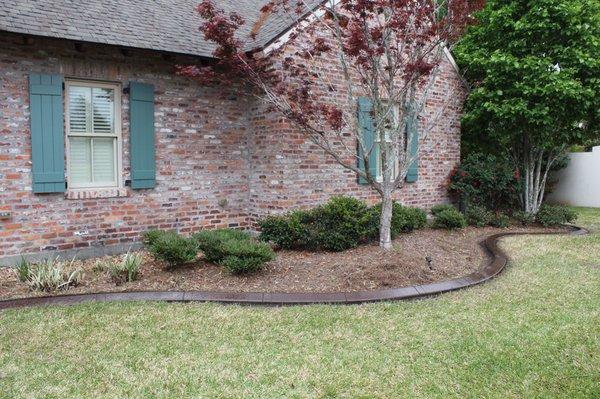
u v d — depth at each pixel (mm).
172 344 3900
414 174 10414
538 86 9328
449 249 7395
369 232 7203
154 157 7539
